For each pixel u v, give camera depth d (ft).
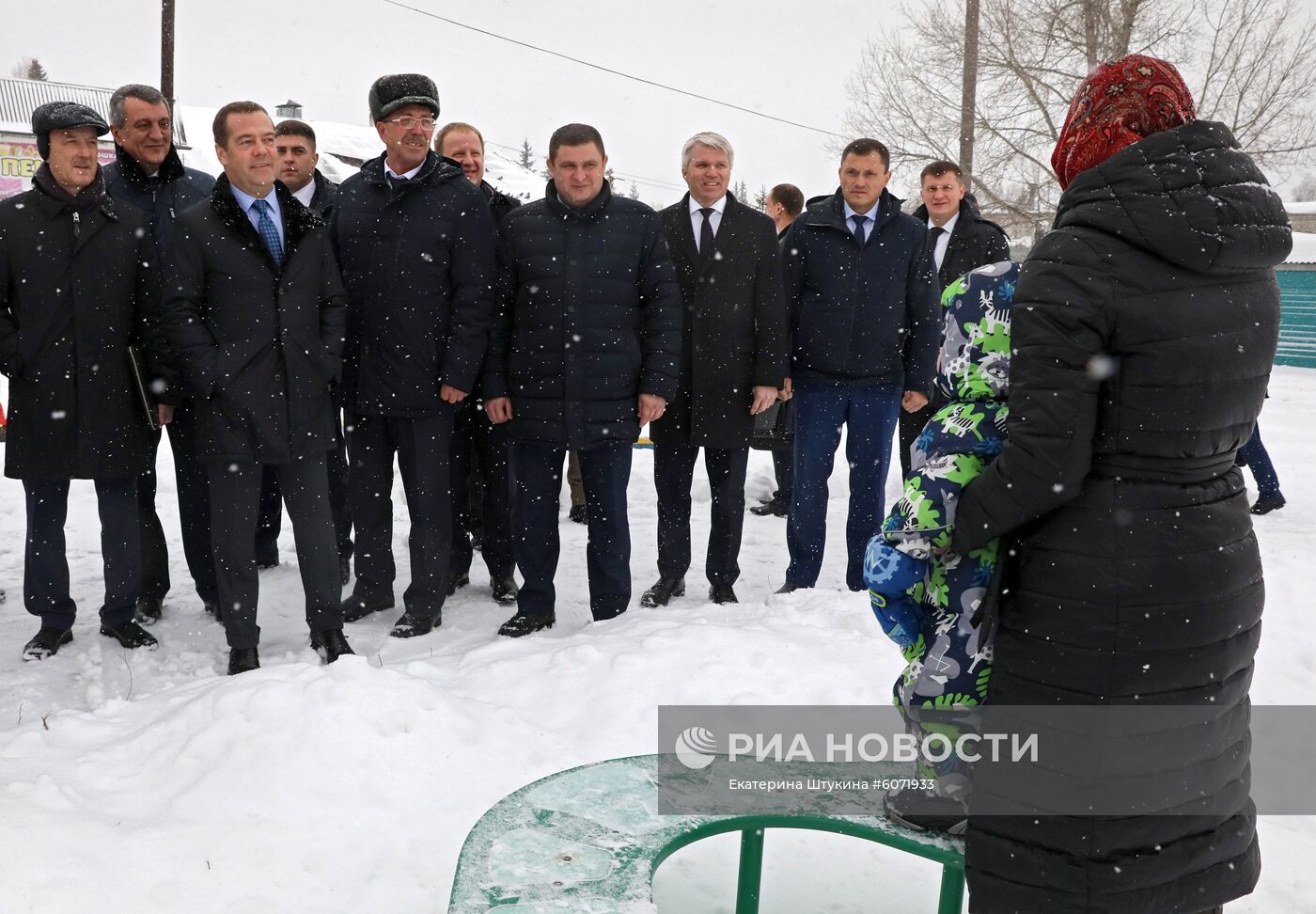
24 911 7.88
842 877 10.09
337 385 16.07
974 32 68.54
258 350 13.51
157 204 15.65
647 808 8.38
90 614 16.71
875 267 16.80
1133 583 6.61
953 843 7.98
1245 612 6.91
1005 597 7.10
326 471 14.43
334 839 9.35
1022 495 6.72
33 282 14.32
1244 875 7.09
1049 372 6.59
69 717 11.74
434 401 15.23
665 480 16.87
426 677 13.23
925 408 18.76
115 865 8.56
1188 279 6.57
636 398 15.26
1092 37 73.10
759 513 24.41
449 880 9.01
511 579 17.69
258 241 13.52
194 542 16.43
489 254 15.10
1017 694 6.92
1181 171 6.50
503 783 10.36
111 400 14.73
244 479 13.69
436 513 15.65
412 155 14.98
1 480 25.14
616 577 15.66
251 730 10.41
